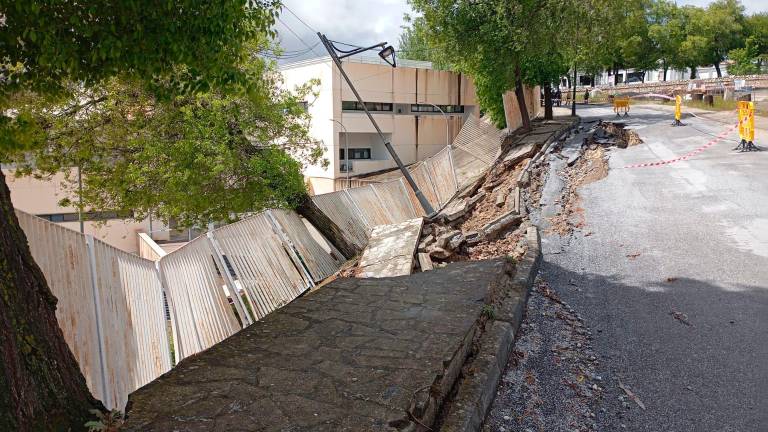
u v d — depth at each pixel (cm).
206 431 311
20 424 278
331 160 3166
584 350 498
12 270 301
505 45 2336
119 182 1230
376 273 763
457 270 665
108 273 554
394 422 319
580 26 2419
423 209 1842
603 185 1273
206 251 792
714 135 1847
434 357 409
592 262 762
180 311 687
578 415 396
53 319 330
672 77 7775
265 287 876
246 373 390
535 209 1146
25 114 570
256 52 1299
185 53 533
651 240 829
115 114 1161
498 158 2109
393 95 3400
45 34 468
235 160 1225
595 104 4828
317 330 479
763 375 434
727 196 1028
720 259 711
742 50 5747
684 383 433
